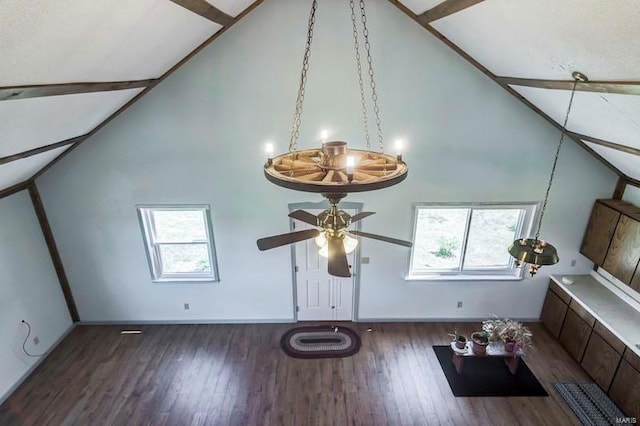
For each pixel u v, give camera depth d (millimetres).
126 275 5352
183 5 2584
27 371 4695
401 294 5477
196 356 5020
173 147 4660
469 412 4156
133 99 4262
